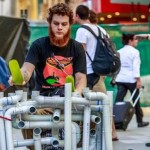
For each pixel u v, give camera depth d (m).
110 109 4.14
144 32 14.02
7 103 3.94
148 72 14.45
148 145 8.51
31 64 4.63
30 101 4.00
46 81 4.64
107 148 4.07
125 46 10.93
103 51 7.58
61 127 4.04
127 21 19.48
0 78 6.00
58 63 4.64
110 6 18.81
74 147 4.03
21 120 3.99
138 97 10.88
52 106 4.02
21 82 4.14
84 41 7.66
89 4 18.47
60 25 4.50
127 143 8.86
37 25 13.23
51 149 4.17
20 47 12.14
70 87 3.96
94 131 4.16
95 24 8.00
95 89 7.77
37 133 4.01
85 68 4.69
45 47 4.66
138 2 19.41
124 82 10.82
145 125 11.23
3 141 3.90
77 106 4.06
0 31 11.91
